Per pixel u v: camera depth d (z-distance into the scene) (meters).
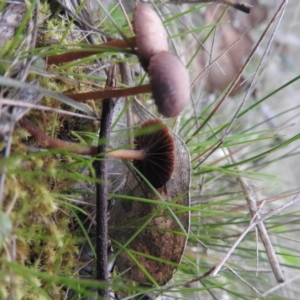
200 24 0.52
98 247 0.30
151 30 0.29
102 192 0.30
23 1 0.32
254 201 0.36
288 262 0.42
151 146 0.32
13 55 0.30
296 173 0.59
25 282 0.29
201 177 0.38
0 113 0.28
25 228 0.29
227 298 0.40
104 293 0.30
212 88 0.50
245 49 0.54
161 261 0.31
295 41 0.62
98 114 0.34
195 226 0.37
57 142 0.30
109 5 0.38
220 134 0.43
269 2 0.63
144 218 0.32
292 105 0.62
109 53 0.32
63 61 0.31
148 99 0.39
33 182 0.29
